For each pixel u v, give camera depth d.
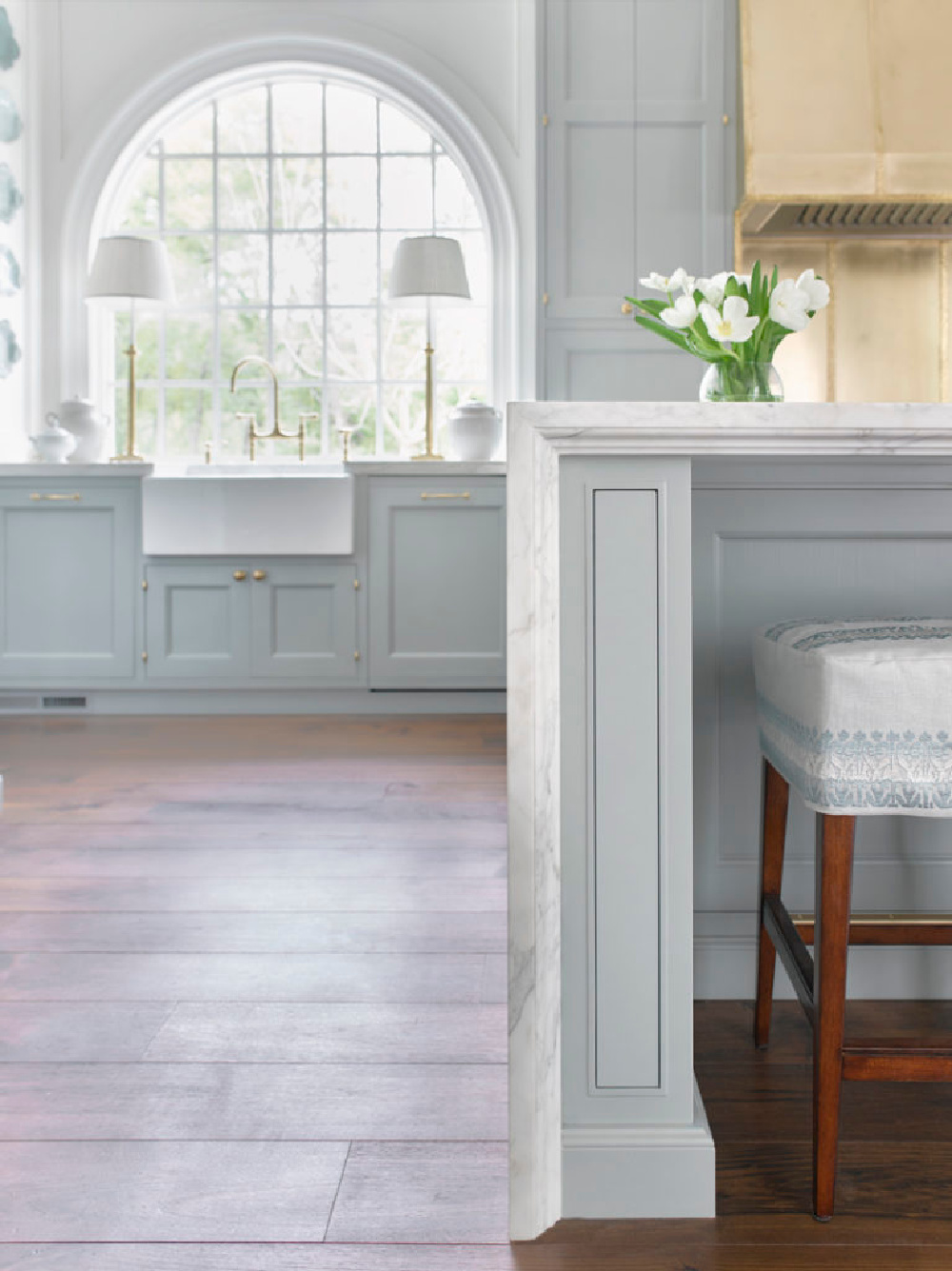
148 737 3.77
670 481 1.11
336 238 4.83
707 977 1.65
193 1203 1.09
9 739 3.74
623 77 4.01
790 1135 1.24
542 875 1.08
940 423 1.07
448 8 4.53
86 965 1.72
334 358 4.87
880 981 1.62
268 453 4.88
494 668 4.21
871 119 3.86
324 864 2.26
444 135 4.63
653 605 1.11
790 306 1.25
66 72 4.59
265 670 4.21
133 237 4.30
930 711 1.05
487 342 4.79
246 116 4.80
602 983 1.12
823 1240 1.05
